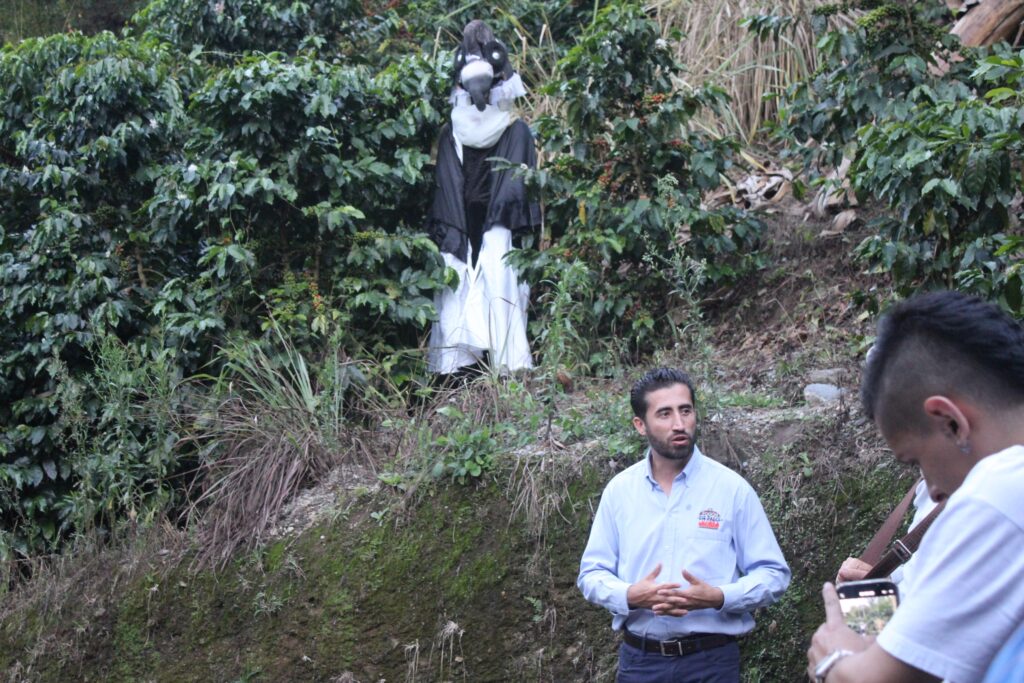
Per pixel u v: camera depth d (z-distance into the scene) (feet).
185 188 17.87
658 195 18.78
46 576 15.39
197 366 17.56
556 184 19.03
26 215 19.13
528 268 18.51
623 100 19.31
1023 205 17.33
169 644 14.37
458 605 13.89
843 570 8.11
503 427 15.03
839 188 17.92
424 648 13.76
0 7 28.71
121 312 17.07
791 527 13.74
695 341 16.85
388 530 14.29
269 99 17.78
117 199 19.04
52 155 18.28
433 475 14.48
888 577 7.23
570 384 17.12
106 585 14.82
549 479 14.26
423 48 24.71
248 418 16.15
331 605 13.97
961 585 4.95
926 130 14.34
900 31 17.21
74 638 14.61
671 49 19.47
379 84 19.16
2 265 17.48
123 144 18.08
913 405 5.54
